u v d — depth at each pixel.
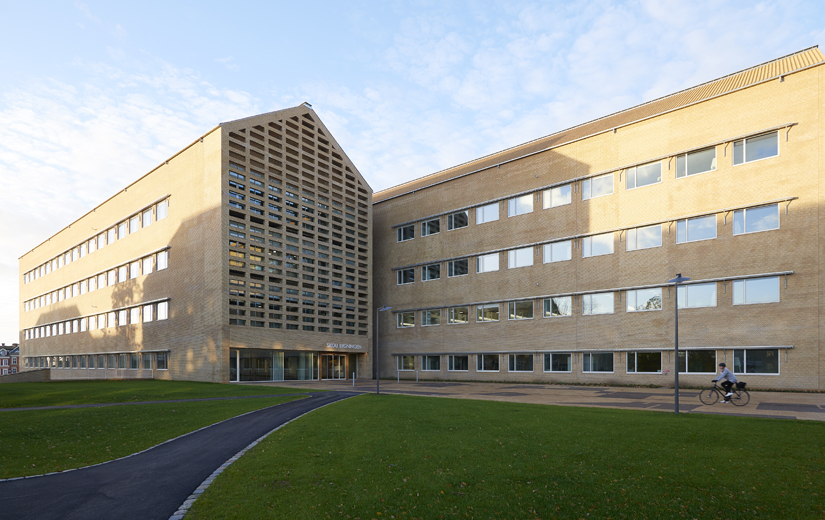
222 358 37.97
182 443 14.30
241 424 17.55
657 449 12.34
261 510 8.53
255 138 42.84
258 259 41.44
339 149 50.84
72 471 11.28
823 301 28.39
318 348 45.88
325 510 8.55
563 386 36.41
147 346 47.44
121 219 53.16
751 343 30.58
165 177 46.50
